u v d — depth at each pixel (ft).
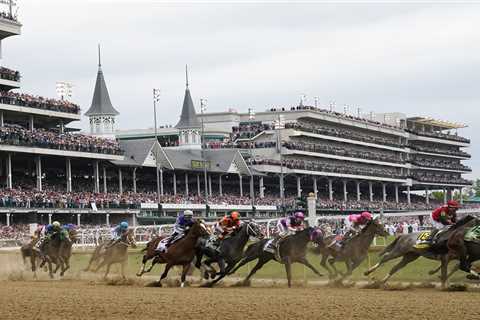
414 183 487.61
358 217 109.60
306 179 402.93
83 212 246.47
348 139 433.07
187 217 105.60
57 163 274.98
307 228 104.22
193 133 391.24
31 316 70.64
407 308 72.02
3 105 241.55
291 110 414.21
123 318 68.39
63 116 265.54
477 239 93.04
